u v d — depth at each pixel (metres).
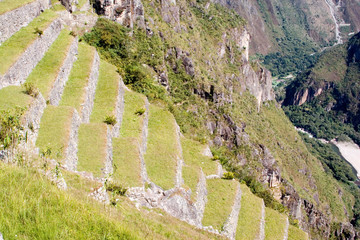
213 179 36.28
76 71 33.53
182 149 39.97
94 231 12.45
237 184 36.25
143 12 72.12
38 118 22.83
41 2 38.97
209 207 31.19
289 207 87.06
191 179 31.36
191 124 65.81
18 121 17.62
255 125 114.06
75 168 21.58
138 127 32.88
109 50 52.44
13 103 21.52
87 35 50.81
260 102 152.62
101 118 30.03
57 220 11.95
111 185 21.28
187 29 109.69
